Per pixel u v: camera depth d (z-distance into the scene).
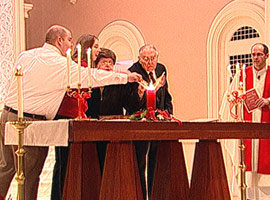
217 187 3.92
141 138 3.44
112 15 9.06
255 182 5.98
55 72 4.07
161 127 3.52
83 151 3.76
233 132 3.89
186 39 7.96
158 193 4.07
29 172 4.08
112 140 3.36
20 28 8.84
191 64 7.90
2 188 4.34
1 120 4.28
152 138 3.49
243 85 4.52
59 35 4.24
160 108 4.86
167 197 3.99
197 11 7.81
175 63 8.12
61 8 9.91
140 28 8.62
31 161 4.06
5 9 8.95
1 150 4.33
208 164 3.93
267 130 4.08
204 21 7.73
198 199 3.95
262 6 7.05
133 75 3.98
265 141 5.89
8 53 8.88
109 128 3.31
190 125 3.66
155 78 4.82
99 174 3.82
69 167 3.68
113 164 3.55
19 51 8.80
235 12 7.35
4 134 4.29
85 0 9.51
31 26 10.12
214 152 3.94
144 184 4.64
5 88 8.83
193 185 4.00
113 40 9.12
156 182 4.09
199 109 7.81
